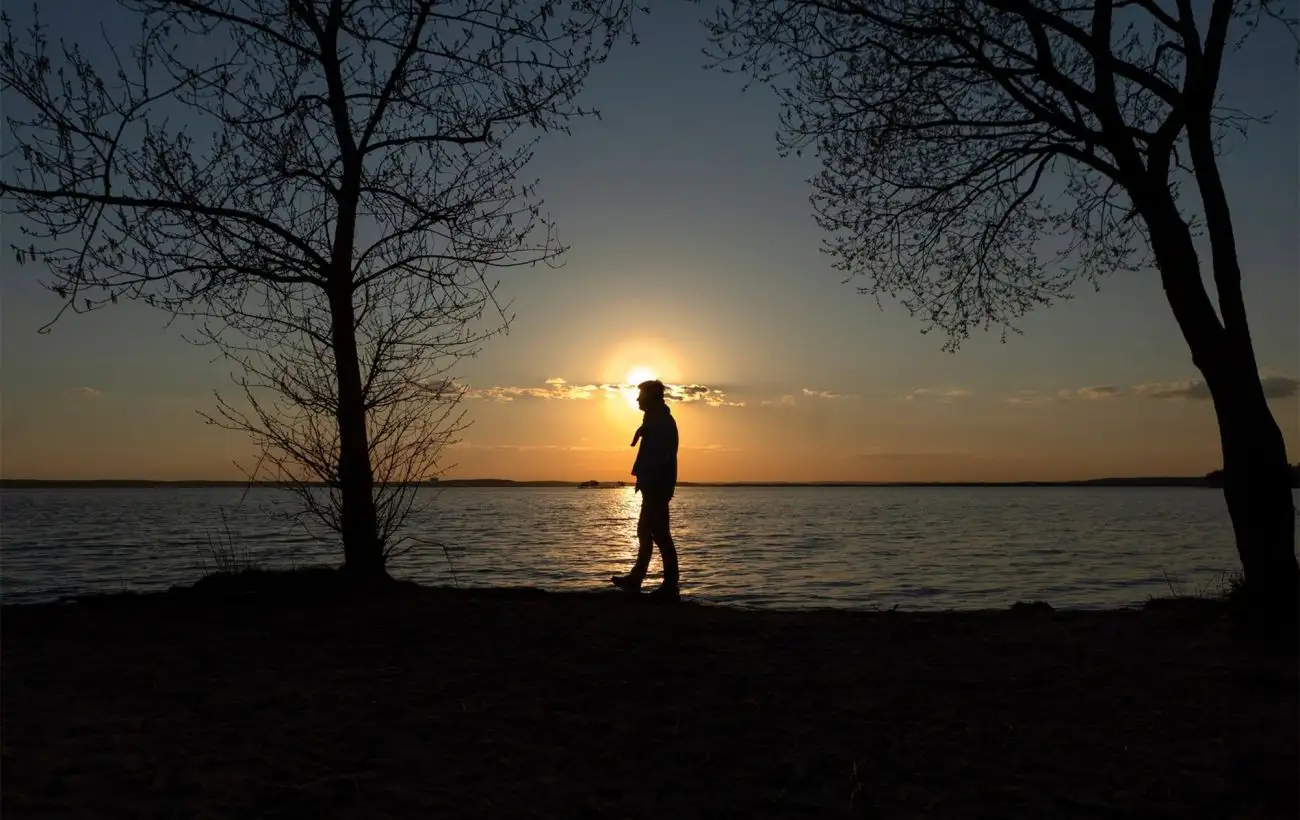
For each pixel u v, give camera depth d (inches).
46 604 343.0
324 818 147.9
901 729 202.4
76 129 320.8
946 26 329.1
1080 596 769.6
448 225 366.9
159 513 3004.4
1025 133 347.3
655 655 266.4
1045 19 304.5
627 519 2736.2
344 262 361.1
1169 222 312.2
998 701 223.3
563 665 252.8
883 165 370.6
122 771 165.5
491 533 1849.2
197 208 333.4
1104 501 6023.6
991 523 2534.5
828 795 164.7
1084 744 192.4
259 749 180.9
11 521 2363.4
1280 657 266.7
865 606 690.2
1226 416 302.2
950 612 360.8
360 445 364.2
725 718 208.4
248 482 357.1
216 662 251.8
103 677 233.8
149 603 337.7
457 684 232.1
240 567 398.6
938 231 378.9
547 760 179.5
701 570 1001.5
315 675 239.0
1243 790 166.9
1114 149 318.0
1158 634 303.7
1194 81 303.7
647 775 173.2
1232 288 304.0
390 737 190.1
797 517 3038.9
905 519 2854.3
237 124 346.3
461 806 154.8
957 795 165.3
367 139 359.6
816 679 241.4
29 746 177.0
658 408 378.0
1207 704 219.9
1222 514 3348.9
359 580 357.1
